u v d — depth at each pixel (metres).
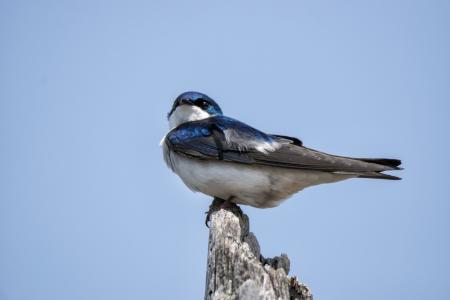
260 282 6.59
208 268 7.09
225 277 6.71
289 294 7.02
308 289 7.12
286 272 7.56
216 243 7.09
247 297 6.47
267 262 7.59
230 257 6.84
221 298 6.54
